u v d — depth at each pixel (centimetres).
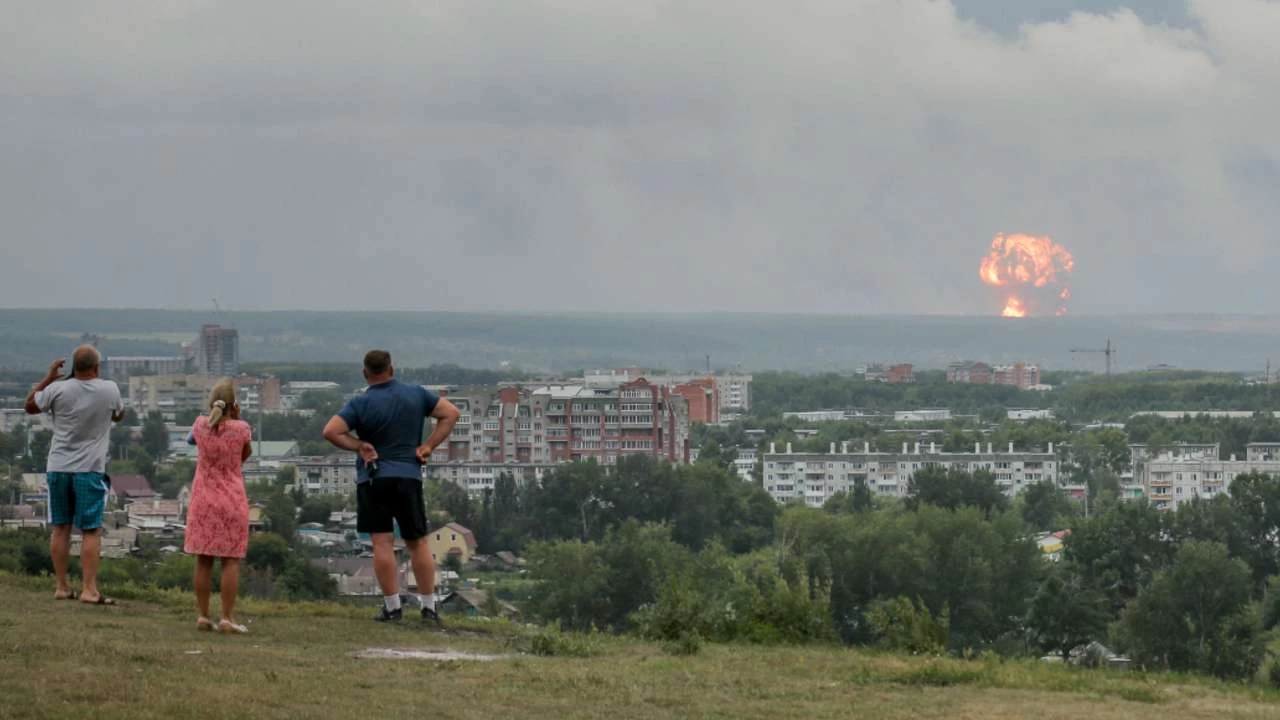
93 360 4481
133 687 3166
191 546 4088
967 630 16950
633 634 4725
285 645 3947
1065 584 15475
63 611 4291
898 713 3397
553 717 3225
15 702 2980
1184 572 13600
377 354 4422
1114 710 3491
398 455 4400
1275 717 3472
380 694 3316
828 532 17962
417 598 4969
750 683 3700
